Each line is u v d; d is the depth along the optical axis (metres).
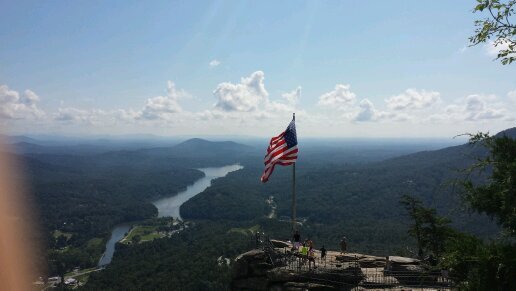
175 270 140.75
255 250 29.94
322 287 25.38
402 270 26.56
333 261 29.59
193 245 174.00
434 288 24.19
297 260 28.67
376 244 149.12
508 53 12.20
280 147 32.16
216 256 151.50
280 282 26.88
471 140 15.05
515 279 12.62
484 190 14.34
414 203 43.47
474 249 13.77
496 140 14.58
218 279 124.62
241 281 28.88
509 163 13.59
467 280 14.03
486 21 12.30
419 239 40.53
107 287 131.12
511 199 13.19
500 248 13.05
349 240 160.88
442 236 38.03
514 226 13.47
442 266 14.57
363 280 25.80
